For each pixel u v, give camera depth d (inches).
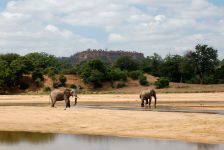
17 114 1300.4
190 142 840.9
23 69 3850.9
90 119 1165.7
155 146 804.6
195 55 4665.4
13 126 1096.2
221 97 2439.7
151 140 873.5
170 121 1099.9
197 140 859.4
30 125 1104.2
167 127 1013.2
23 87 3799.2
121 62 4827.8
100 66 3932.1
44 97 2694.4
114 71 3991.1
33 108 1523.1
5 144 855.1
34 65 4015.8
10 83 3742.6
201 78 4562.0
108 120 1139.9
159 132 956.0
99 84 3850.9
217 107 1673.2
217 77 4554.6
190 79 4630.9
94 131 1000.2
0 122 1155.9
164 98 2391.7
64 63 5615.2
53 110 1414.9
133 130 992.2
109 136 934.4
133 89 3668.8
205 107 1680.6
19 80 3850.9
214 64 4712.1
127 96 2655.0
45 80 3917.3
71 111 1364.4
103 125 1069.8
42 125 1099.9
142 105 1759.4
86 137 927.0
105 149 787.4
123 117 1191.6
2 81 3659.0
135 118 1165.7
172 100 2233.0
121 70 4480.8
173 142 844.6
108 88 3806.6
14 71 3794.3
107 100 2283.5
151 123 1074.1
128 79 4005.9
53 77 3917.3
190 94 2743.6
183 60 4594.0
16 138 927.7
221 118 1141.7
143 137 909.8
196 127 999.6
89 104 1929.1
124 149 783.7
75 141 879.1
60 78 3853.3
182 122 1077.8
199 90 3280.0
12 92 3708.2
